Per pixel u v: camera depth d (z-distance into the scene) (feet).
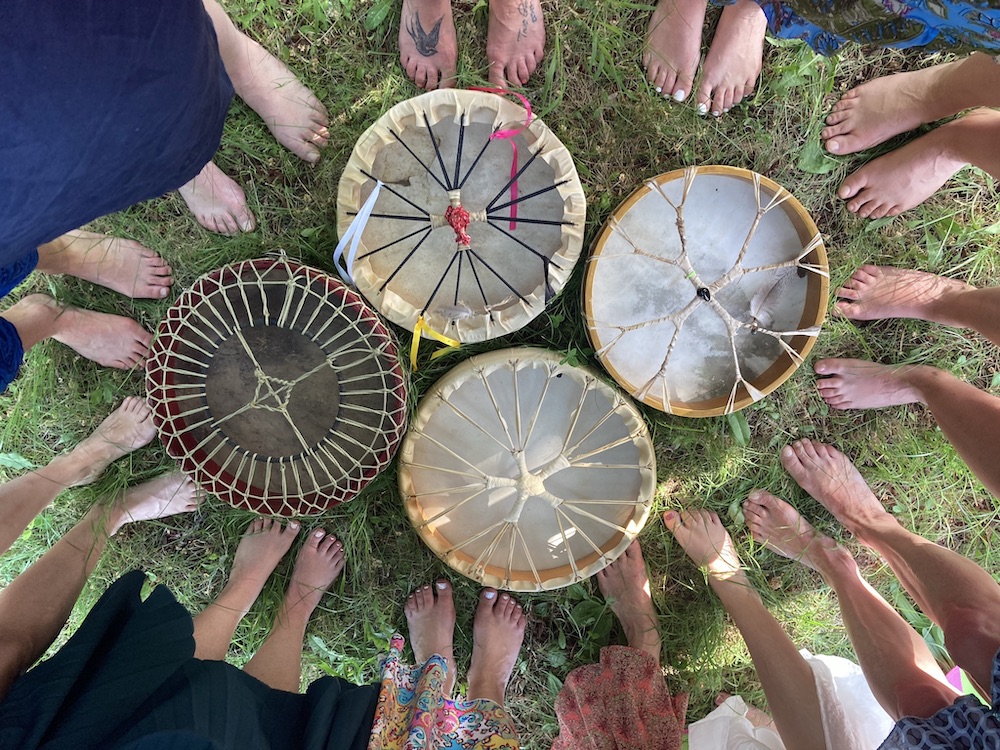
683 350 5.19
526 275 4.91
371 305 4.79
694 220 5.02
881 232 5.61
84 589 5.55
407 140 4.72
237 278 4.45
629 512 5.22
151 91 2.24
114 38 2.01
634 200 4.78
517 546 5.36
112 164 2.27
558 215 4.82
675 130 5.38
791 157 5.45
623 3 5.06
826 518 5.88
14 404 5.46
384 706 4.36
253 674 4.76
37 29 1.78
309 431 4.83
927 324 5.69
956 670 5.52
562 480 5.27
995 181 5.53
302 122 5.07
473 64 5.22
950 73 4.76
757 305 5.14
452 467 5.20
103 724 3.02
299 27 5.12
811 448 5.69
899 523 5.74
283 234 5.32
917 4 3.11
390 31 5.11
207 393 4.70
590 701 5.37
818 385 5.71
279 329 4.62
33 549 5.57
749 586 5.58
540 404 5.09
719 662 5.88
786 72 5.25
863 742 4.89
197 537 5.60
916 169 5.15
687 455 5.70
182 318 4.50
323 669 5.74
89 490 5.43
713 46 5.10
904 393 5.39
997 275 5.62
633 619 5.62
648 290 5.08
